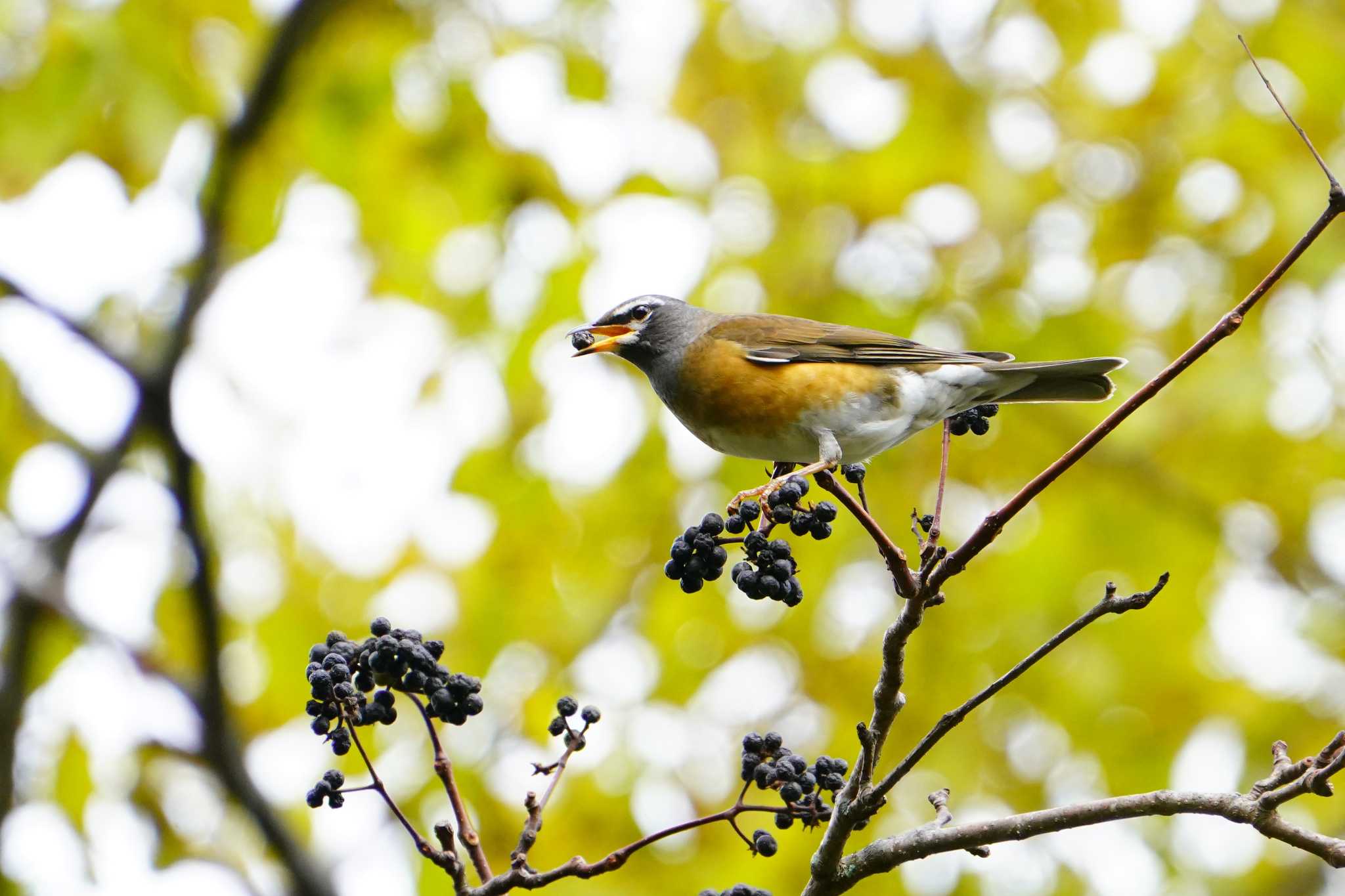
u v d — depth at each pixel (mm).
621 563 12664
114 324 12836
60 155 10883
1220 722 11820
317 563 12539
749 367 8828
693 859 11094
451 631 12219
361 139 12445
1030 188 11992
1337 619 11828
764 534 6605
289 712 12219
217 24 12328
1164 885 11453
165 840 11766
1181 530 12242
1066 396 8594
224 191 11945
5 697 12086
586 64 12406
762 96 12609
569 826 11203
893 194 12234
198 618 11406
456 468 12336
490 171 12570
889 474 12305
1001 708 11984
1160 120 11969
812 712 12023
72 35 10875
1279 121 11562
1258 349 11828
